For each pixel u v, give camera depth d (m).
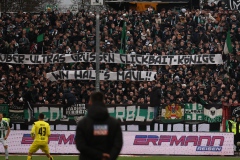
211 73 59.62
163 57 60.75
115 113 55.50
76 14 68.12
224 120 54.41
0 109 56.72
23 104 56.34
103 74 59.56
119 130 17.27
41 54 62.94
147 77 59.22
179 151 51.28
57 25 65.94
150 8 67.44
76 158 47.09
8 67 63.97
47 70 61.69
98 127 17.08
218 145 51.34
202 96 55.88
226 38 61.44
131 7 78.69
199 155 51.19
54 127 55.81
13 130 52.09
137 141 51.41
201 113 55.22
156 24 64.38
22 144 51.97
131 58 61.03
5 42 64.56
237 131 53.00
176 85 57.00
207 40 62.34
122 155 50.75
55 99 58.31
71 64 62.44
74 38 63.69
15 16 69.69
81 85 59.62
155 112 55.19
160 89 55.59
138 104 55.41
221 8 67.00
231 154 51.28
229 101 54.72
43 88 58.97
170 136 51.50
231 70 59.94
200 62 60.12
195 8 77.38
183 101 55.72
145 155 50.97
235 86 57.50
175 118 55.31
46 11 74.88
